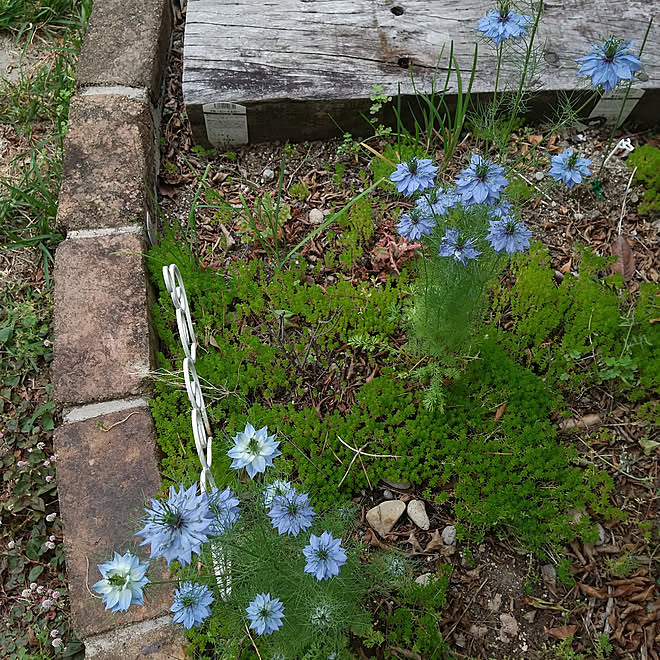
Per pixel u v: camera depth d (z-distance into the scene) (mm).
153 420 776
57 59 1067
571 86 959
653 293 857
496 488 750
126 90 965
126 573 541
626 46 687
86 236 866
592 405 813
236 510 572
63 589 764
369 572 690
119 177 897
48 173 995
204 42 991
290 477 774
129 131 928
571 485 747
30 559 780
